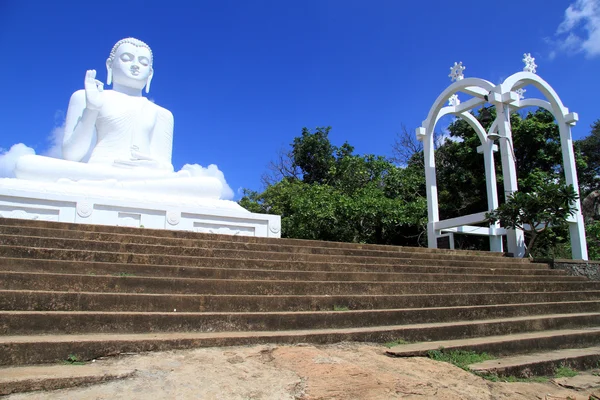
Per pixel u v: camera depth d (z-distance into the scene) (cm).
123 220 1131
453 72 1545
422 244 2119
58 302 497
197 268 677
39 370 371
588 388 501
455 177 2266
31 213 1038
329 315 587
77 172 1188
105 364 402
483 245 2303
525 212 1217
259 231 1298
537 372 544
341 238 1945
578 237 1321
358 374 429
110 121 1375
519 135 2078
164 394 347
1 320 432
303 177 3119
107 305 520
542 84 1402
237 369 412
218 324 523
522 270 1071
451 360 522
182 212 1198
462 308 707
